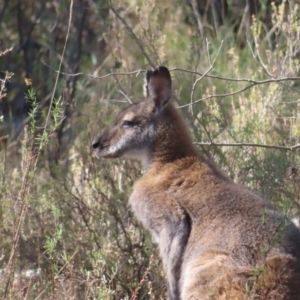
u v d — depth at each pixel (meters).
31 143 9.32
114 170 12.01
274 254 8.43
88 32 19.27
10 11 20.08
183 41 16.73
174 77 15.22
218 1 17.52
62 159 14.52
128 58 16.36
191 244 9.39
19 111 17.88
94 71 17.45
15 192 11.52
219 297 8.24
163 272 10.77
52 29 18.17
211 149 12.03
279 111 12.62
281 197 11.17
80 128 14.54
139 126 10.55
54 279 9.40
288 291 8.05
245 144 11.34
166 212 9.70
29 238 10.88
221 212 9.28
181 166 10.10
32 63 18.91
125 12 15.44
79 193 11.65
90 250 10.78
